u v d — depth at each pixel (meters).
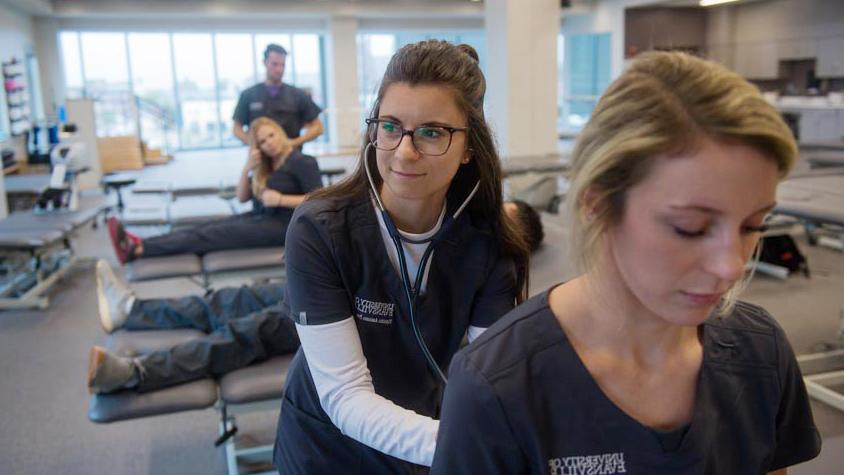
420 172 1.08
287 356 2.48
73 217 4.91
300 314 1.17
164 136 13.77
